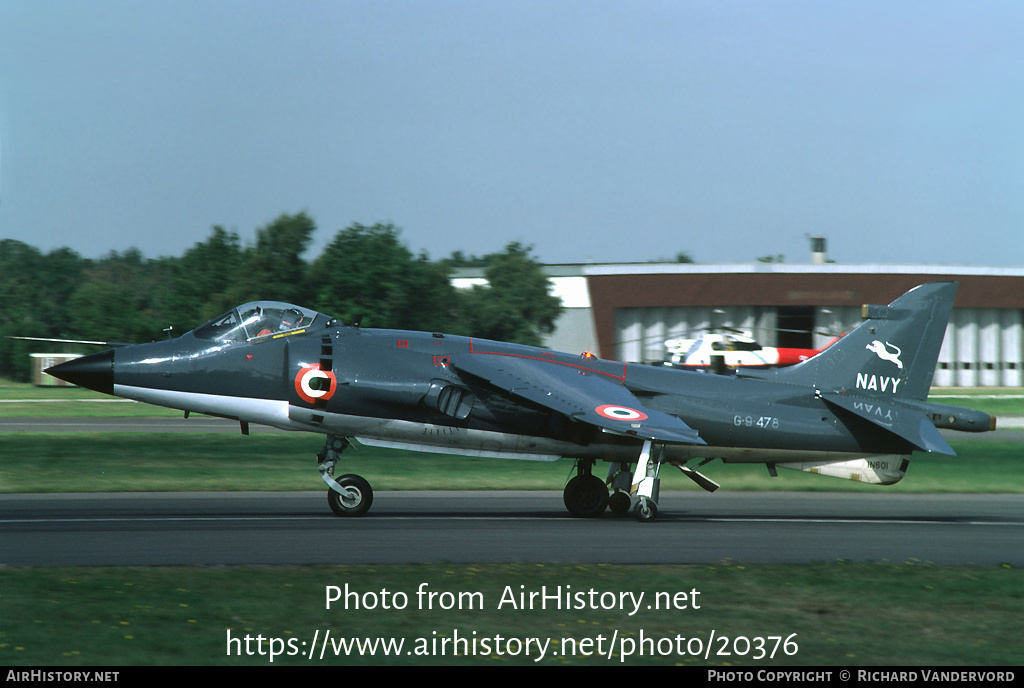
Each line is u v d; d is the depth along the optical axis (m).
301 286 190.38
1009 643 30.22
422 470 78.94
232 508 56.91
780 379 58.97
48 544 43.06
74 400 170.25
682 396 57.28
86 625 29.80
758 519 56.50
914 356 59.19
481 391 54.59
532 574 37.66
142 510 55.47
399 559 40.38
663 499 66.50
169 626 29.92
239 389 53.91
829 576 38.72
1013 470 82.75
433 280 195.38
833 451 58.41
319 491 66.69
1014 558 44.38
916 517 59.31
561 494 68.44
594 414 49.84
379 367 53.81
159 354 54.09
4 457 82.06
